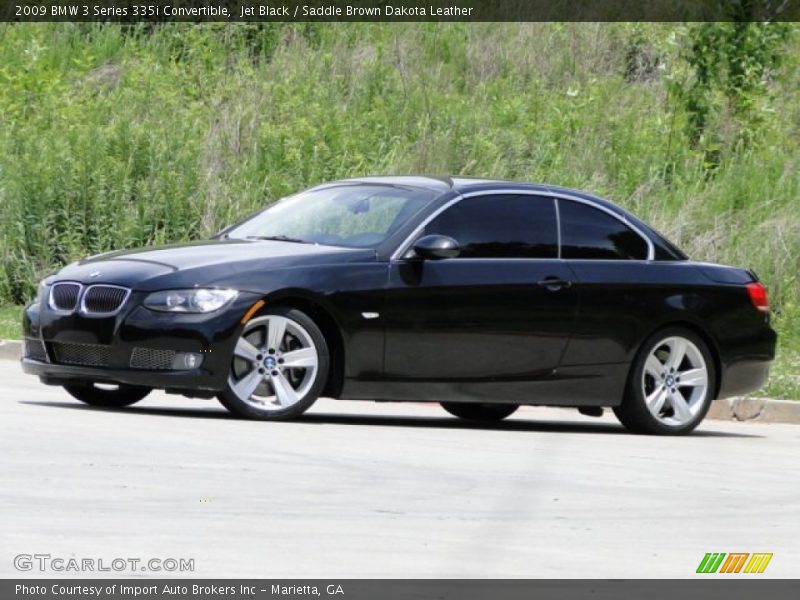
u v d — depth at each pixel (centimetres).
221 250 2750
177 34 6281
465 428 2936
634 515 1908
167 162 4897
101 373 2636
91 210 4772
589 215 2988
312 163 5047
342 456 2283
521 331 2859
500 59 6347
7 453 2106
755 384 3130
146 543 1545
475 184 2931
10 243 4725
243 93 5588
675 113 5681
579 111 5784
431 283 2778
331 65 6075
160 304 2609
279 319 2655
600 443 2756
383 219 2842
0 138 5162
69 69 6112
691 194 5197
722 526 1859
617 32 6538
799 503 2088
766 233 4891
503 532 1731
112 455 2139
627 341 2962
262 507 1803
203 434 2430
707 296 3048
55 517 1667
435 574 1462
